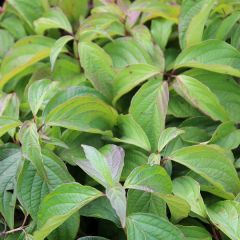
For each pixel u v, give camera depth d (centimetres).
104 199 60
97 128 65
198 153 61
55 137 64
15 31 80
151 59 72
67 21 75
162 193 56
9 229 62
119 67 72
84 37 73
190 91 66
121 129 66
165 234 55
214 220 58
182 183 61
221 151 63
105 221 62
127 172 63
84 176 65
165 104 65
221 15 75
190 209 57
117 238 62
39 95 63
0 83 71
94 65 70
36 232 54
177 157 61
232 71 66
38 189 60
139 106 66
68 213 54
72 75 73
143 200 59
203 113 68
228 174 61
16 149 62
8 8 81
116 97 68
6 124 60
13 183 60
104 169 57
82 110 63
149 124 65
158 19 76
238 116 68
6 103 67
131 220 56
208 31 73
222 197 62
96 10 77
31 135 59
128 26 76
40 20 75
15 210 64
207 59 69
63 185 56
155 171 57
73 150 64
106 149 62
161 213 59
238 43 72
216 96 68
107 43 75
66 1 79
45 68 72
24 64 70
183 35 72
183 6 72
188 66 69
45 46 74
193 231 59
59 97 64
